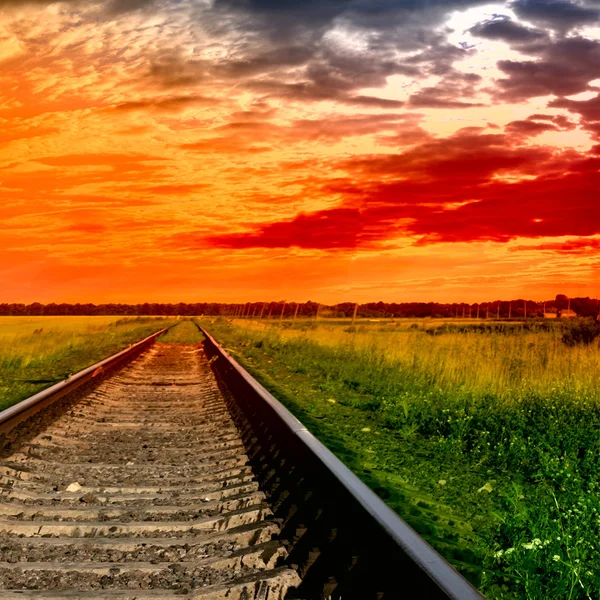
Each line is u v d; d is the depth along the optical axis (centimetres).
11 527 468
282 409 732
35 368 1923
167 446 814
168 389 1454
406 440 908
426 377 1411
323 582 360
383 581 319
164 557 423
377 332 2819
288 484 545
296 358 2127
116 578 382
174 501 558
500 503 605
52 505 535
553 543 445
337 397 1312
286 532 451
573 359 1366
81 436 862
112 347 3022
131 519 506
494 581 422
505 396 1092
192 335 4884
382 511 359
